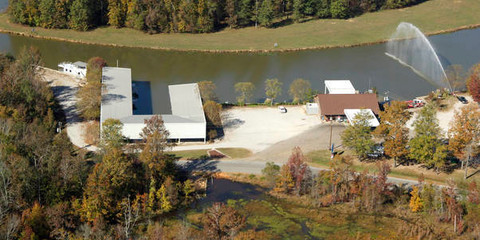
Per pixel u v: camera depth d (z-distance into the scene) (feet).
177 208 522.06
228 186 559.38
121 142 572.92
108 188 483.10
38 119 625.82
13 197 471.21
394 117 593.01
